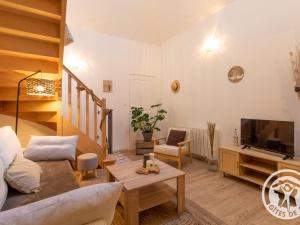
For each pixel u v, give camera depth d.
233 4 3.15
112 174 2.03
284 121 2.31
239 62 3.11
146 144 4.15
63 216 0.71
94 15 3.42
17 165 1.66
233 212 1.96
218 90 3.47
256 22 2.85
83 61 3.93
